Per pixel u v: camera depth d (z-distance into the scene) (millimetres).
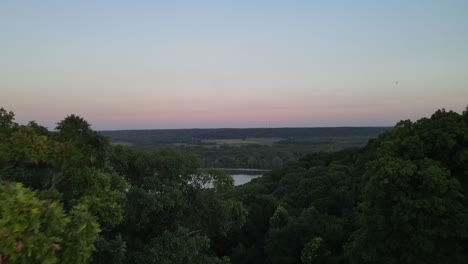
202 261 16750
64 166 9289
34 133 9367
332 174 42219
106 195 9617
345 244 28859
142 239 15852
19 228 5434
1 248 5293
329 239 30859
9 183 6320
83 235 6500
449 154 20531
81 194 9539
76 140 10508
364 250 20453
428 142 21062
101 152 11398
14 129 10250
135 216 14312
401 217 18859
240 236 39312
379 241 20062
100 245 11586
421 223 18391
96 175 9898
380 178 19938
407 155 20906
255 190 48750
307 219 33438
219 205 18406
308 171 47594
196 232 17484
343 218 33750
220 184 18875
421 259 18922
